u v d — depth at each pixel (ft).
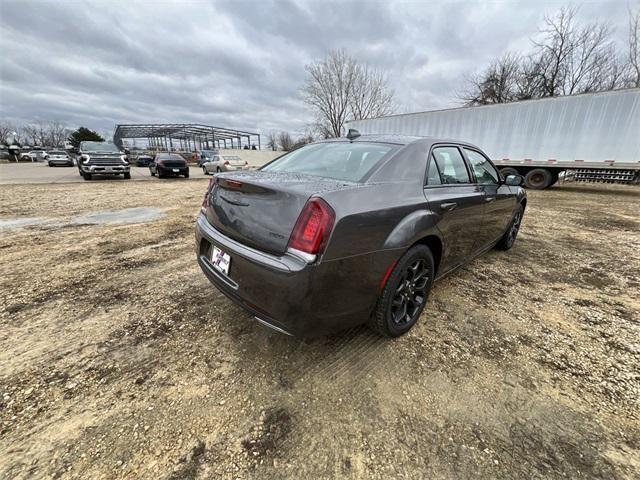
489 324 8.32
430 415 5.44
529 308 9.23
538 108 38.81
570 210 26.61
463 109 45.37
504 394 5.95
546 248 15.17
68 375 6.15
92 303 8.91
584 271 12.19
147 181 47.19
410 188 7.33
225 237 6.69
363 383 6.13
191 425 5.14
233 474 4.41
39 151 155.33
